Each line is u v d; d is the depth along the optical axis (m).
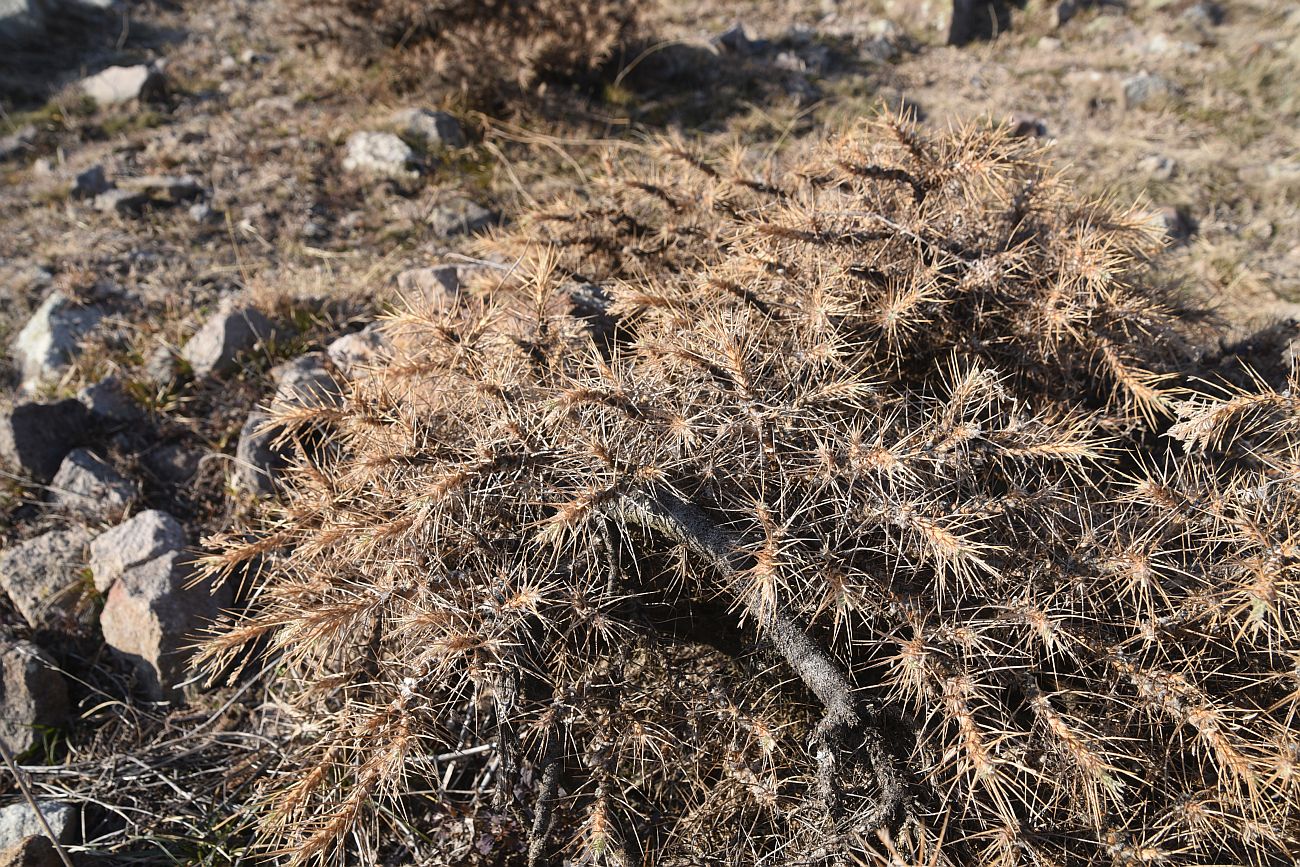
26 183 1.64
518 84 1.80
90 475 1.12
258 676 0.94
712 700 0.78
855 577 0.74
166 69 1.99
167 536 1.04
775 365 0.83
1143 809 0.73
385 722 0.74
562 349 0.87
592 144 1.70
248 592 1.02
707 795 0.78
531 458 0.78
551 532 0.73
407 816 0.84
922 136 0.96
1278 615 0.69
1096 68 1.95
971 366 0.88
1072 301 0.85
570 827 0.81
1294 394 0.78
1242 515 0.74
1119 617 0.76
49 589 1.03
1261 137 1.69
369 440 0.87
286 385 1.11
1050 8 2.16
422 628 0.77
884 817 0.71
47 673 0.96
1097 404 0.93
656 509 0.76
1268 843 0.72
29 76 1.97
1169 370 0.96
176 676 0.97
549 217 1.08
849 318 0.87
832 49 2.07
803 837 0.74
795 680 0.80
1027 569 0.76
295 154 1.66
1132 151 1.63
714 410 0.78
